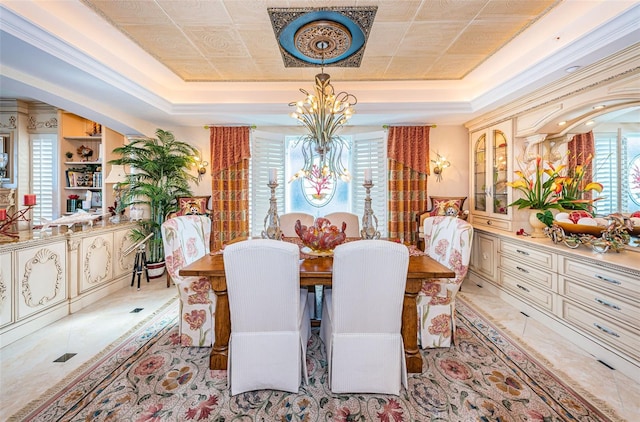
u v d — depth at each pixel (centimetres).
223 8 222
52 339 242
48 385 184
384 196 469
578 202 285
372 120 434
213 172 458
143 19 235
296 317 178
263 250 166
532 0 212
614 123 255
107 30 251
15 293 239
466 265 230
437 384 187
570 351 225
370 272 167
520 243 304
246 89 389
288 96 391
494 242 354
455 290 231
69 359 213
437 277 188
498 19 235
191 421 157
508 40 268
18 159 465
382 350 177
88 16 230
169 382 188
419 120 431
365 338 177
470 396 176
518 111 332
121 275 375
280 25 238
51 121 481
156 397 174
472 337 247
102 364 207
